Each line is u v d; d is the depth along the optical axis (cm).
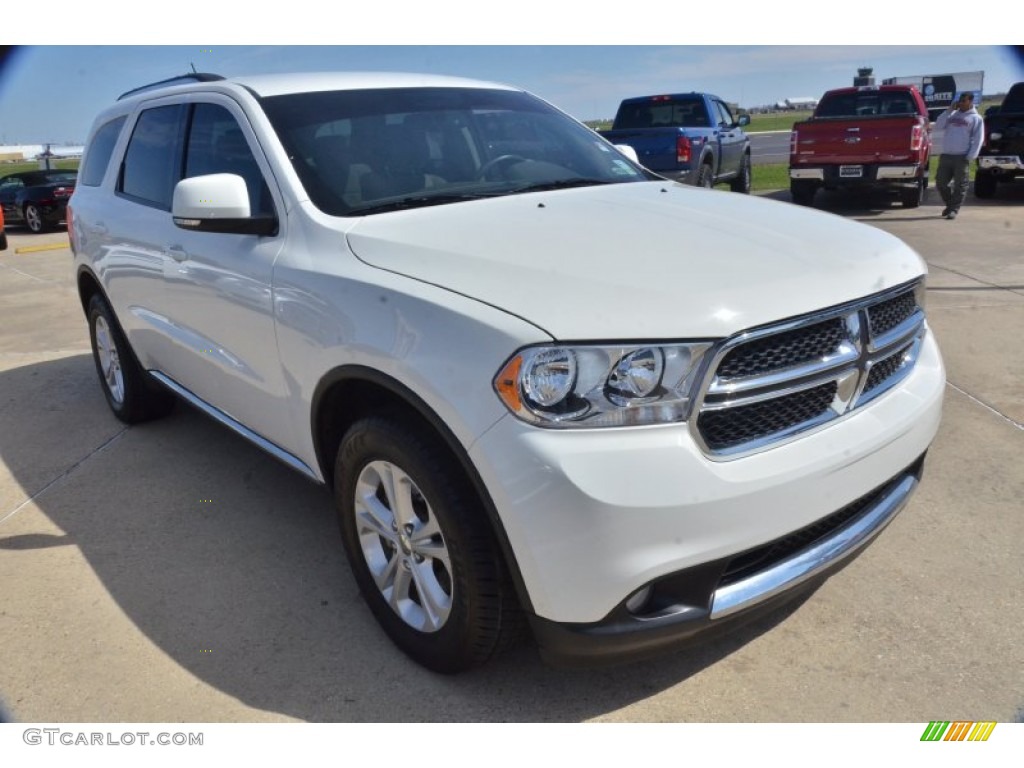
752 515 211
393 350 233
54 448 455
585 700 251
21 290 945
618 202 308
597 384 204
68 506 385
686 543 205
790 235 262
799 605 291
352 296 253
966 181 1132
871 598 293
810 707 244
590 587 204
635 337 205
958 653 264
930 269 813
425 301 230
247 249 306
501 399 207
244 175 323
